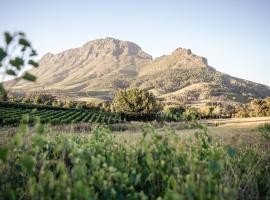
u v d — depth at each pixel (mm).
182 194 2941
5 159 2943
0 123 42625
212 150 4145
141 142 4207
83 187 2660
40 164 3957
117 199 3240
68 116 70438
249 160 4781
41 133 3408
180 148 4055
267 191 4020
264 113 94812
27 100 117750
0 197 3373
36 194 3055
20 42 2664
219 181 3463
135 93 92125
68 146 4488
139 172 3938
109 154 4199
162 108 102562
